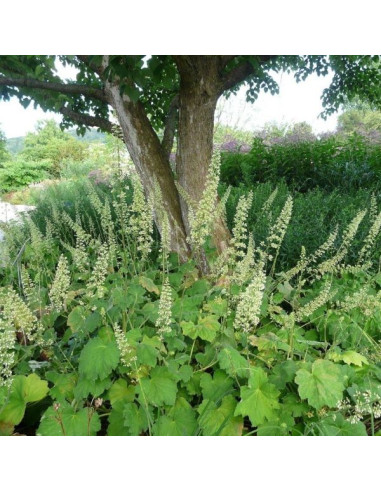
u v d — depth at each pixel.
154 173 4.53
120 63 3.47
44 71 5.45
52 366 2.99
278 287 3.70
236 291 3.37
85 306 3.17
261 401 2.40
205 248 4.16
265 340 2.93
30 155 21.92
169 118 5.38
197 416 2.54
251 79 7.02
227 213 5.73
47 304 3.82
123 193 3.90
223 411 2.46
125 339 2.43
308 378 2.48
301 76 6.89
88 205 7.48
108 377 2.64
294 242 4.47
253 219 5.65
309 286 4.27
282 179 7.89
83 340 3.06
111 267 3.88
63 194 9.70
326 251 4.38
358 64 7.14
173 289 3.63
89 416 2.37
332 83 7.43
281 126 15.12
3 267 4.58
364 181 7.52
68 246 4.00
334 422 2.40
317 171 8.37
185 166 4.45
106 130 5.46
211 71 4.16
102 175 11.43
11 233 4.89
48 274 4.30
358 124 20.62
